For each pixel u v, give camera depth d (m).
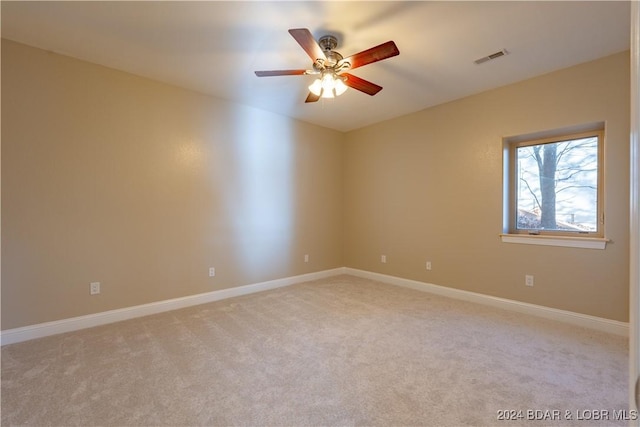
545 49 2.58
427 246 4.01
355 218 4.98
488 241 3.43
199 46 2.58
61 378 1.99
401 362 2.19
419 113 4.07
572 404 1.75
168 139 3.29
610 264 2.68
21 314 2.54
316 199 4.77
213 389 1.88
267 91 3.47
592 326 2.76
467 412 1.69
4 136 2.47
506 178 3.36
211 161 3.62
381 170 4.57
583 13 2.14
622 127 2.61
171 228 3.33
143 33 2.40
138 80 3.10
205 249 3.58
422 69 2.93
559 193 3.11
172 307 3.32
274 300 3.64
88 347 2.42
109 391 1.86
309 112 4.17
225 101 3.72
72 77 2.75
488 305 3.42
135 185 3.09
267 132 4.14
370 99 3.69
